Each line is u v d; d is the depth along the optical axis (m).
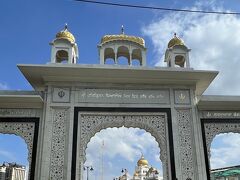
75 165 10.69
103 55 13.07
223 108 12.28
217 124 12.10
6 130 11.35
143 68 11.56
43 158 10.68
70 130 11.15
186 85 12.30
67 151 10.87
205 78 12.18
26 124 11.46
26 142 11.20
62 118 11.41
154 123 11.73
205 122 12.05
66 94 11.70
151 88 12.12
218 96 12.48
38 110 11.69
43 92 11.97
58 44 12.73
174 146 11.31
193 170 11.08
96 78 11.77
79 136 11.17
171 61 13.05
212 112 12.25
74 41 13.55
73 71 11.42
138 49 13.48
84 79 11.80
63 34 13.42
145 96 11.98
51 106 11.46
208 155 11.48
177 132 11.55
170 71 11.64
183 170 11.04
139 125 11.80
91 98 11.72
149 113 11.73
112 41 13.24
